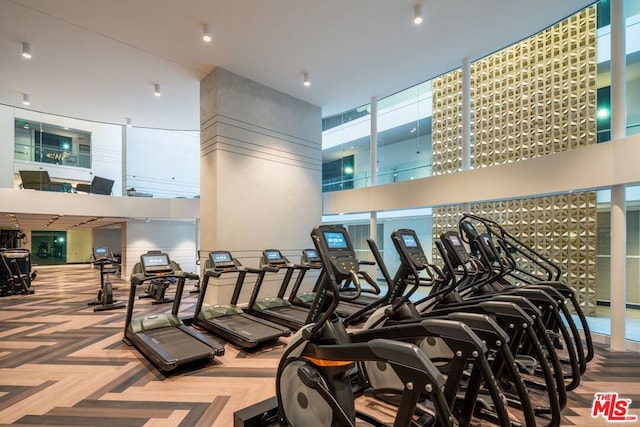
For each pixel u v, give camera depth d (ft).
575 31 17.58
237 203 19.26
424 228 23.17
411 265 8.49
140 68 18.40
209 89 19.13
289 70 18.89
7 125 37.06
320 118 24.41
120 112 24.82
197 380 10.03
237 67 18.52
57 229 53.36
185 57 17.33
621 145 12.07
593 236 17.62
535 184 14.44
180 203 31.71
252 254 19.83
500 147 20.35
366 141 24.72
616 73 12.54
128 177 35.99
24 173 27.25
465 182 17.08
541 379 10.23
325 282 7.50
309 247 22.95
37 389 9.43
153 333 12.62
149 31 14.98
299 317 15.57
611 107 12.71
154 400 8.82
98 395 9.09
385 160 24.14
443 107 22.27
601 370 10.88
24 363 11.29
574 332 9.67
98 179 30.25
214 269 15.20
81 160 41.52
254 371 10.73
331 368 6.60
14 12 13.53
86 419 7.93
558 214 18.57
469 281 12.96
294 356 7.18
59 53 16.70
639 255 15.71
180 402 8.73
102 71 18.63
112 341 13.58
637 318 15.30
